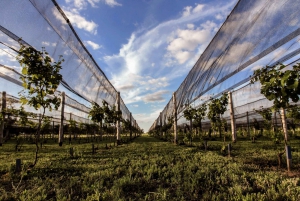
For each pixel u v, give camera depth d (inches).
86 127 855.7
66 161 279.4
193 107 526.6
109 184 166.1
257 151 359.3
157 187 162.4
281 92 132.6
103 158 311.0
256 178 170.6
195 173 193.8
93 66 341.7
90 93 374.0
